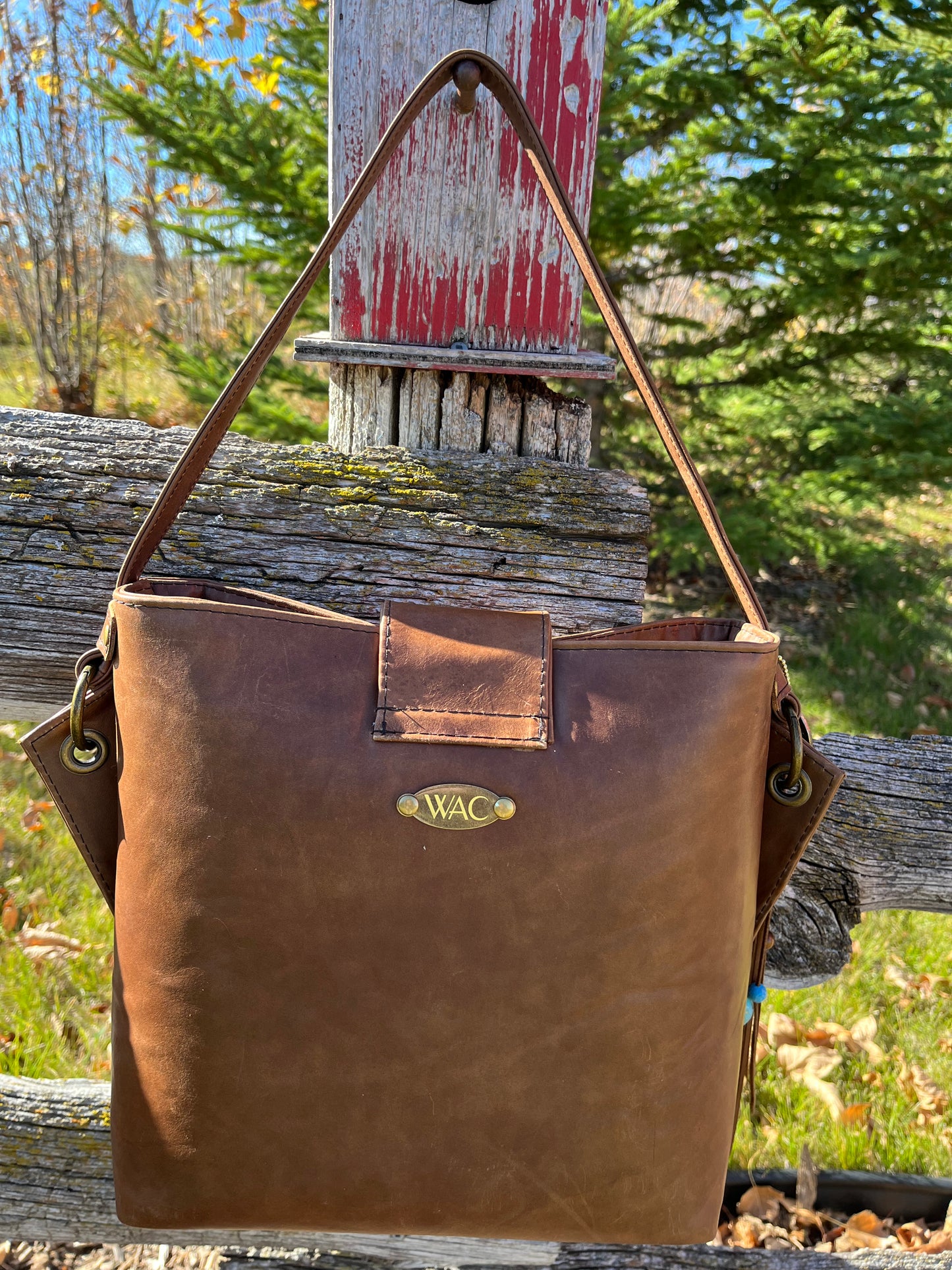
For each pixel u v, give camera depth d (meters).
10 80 6.01
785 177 3.23
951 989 2.23
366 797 0.84
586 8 1.02
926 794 1.25
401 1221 0.90
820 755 0.95
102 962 2.13
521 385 1.15
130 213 7.32
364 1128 0.88
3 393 6.98
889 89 3.05
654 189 3.22
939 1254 1.35
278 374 3.68
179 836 0.84
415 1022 0.86
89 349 7.21
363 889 0.85
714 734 0.86
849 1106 1.86
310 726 0.84
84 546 1.10
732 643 0.88
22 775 2.85
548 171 0.93
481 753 0.85
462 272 1.10
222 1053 0.86
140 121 3.03
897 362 3.99
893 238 3.25
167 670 0.84
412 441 1.15
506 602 1.14
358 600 1.13
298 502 1.11
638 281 3.85
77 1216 1.23
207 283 8.19
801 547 4.00
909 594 4.92
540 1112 0.88
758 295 3.80
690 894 0.87
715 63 3.34
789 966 1.26
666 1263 1.32
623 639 0.93
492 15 1.02
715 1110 0.92
